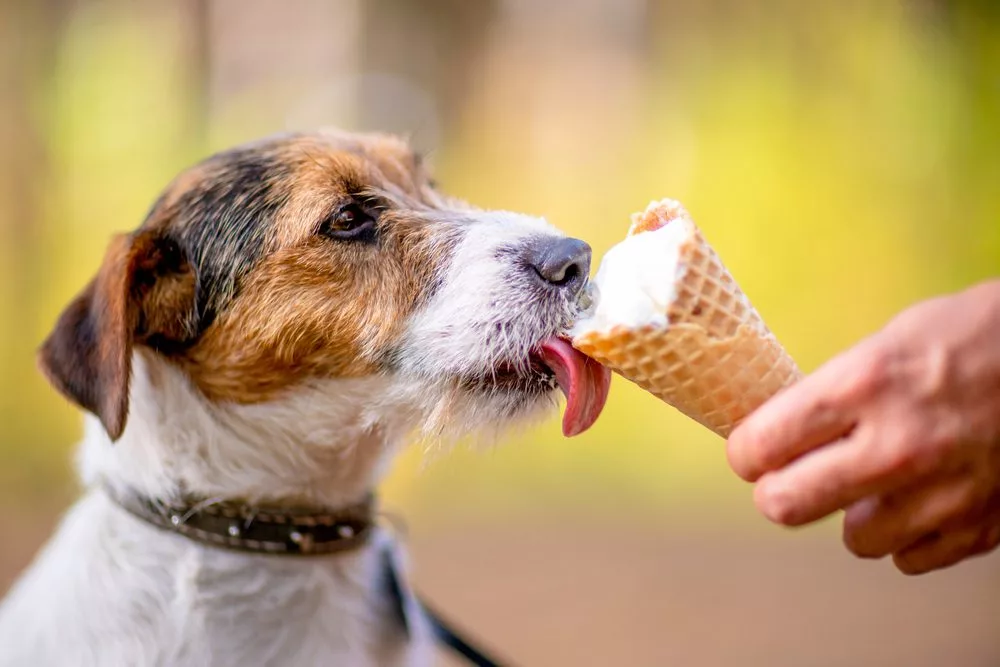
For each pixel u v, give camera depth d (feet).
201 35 9.61
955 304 2.29
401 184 3.02
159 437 2.77
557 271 2.77
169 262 2.87
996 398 2.26
